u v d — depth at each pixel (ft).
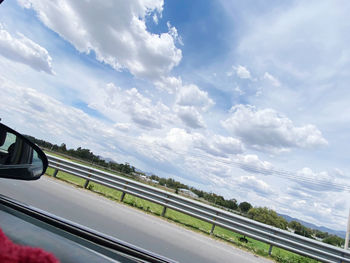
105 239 4.30
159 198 28.78
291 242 22.40
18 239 2.98
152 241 15.60
